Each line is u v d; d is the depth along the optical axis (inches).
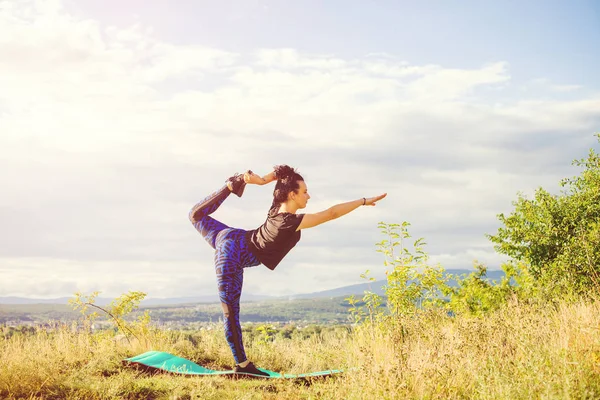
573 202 560.4
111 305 382.6
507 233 582.6
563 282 458.3
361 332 342.0
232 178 278.2
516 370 219.0
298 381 268.4
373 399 215.0
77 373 264.2
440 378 226.5
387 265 373.1
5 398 226.8
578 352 230.2
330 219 256.7
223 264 270.7
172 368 285.3
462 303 496.1
